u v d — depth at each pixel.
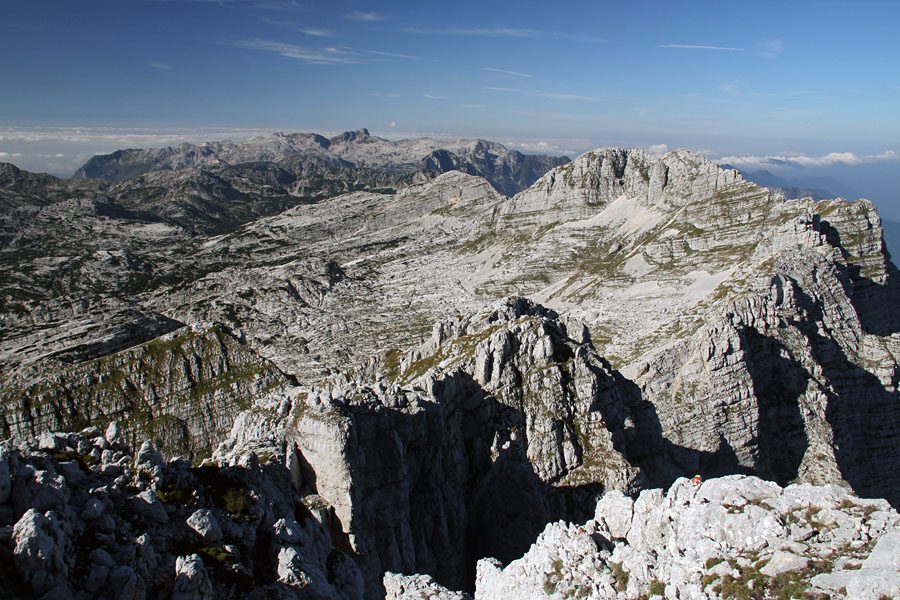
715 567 41.78
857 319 174.25
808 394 153.75
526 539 84.69
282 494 52.84
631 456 108.75
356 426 68.00
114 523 36.44
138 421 178.25
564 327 124.62
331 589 44.31
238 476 48.19
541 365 101.12
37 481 34.56
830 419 155.75
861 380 163.88
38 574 30.75
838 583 36.84
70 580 31.77
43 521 32.06
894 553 36.84
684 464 134.00
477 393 97.31
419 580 61.28
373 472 68.50
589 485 90.75
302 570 43.00
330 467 64.69
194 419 181.75
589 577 48.62
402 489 70.56
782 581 38.72
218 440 181.88
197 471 46.69
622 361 170.62
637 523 50.69
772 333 158.38
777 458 149.38
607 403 104.06
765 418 150.38
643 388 149.88
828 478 142.88
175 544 38.34
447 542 79.44
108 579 32.56
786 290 164.38
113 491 38.53
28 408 174.62
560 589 49.00
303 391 77.62
